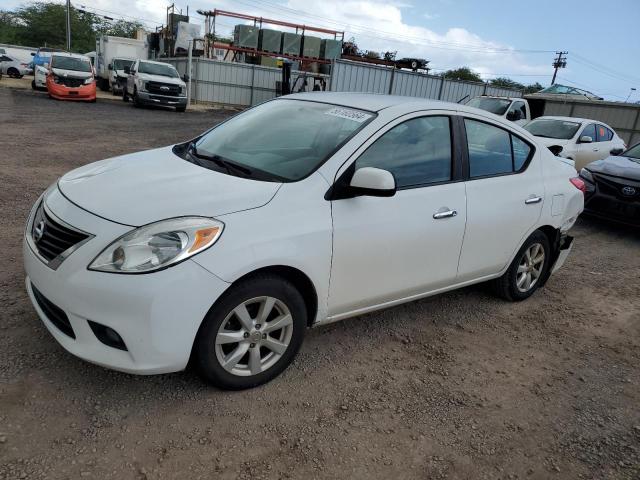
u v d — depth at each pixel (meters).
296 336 3.11
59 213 2.81
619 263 6.49
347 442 2.73
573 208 4.85
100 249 2.55
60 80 20.88
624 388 3.59
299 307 3.06
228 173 3.23
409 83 23.72
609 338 4.34
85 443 2.49
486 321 4.38
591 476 2.71
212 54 33.09
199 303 2.60
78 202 2.84
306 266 2.96
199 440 2.60
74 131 12.91
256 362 2.99
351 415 2.95
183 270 2.54
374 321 4.14
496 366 3.69
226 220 2.72
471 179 3.94
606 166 7.99
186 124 17.36
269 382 3.13
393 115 3.50
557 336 4.27
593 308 4.94
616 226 8.51
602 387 3.57
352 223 3.14
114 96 26.94
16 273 4.13
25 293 3.80
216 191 2.92
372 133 3.34
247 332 2.89
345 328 3.96
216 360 2.81
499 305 4.73
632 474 2.75
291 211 2.92
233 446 2.59
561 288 5.40
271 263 2.79
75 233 2.65
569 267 6.14
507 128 4.32
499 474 2.65
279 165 3.27
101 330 2.58
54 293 2.62
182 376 3.08
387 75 23.09
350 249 3.17
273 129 3.71
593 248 7.09
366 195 3.06
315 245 2.98
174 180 3.08
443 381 3.41
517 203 4.25
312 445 2.67
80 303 2.53
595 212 7.89
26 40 74.06
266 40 31.58
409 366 3.54
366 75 22.66
